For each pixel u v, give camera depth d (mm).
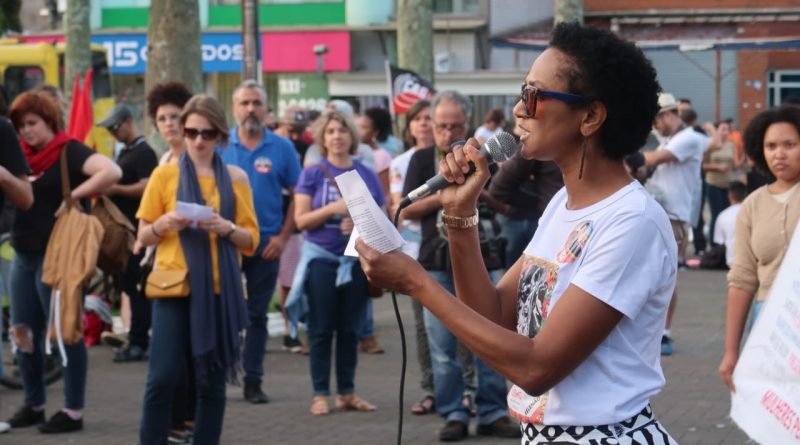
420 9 22422
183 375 7109
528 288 3240
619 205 3076
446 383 7758
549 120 3125
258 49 20094
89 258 7789
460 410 7770
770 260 5863
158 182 6906
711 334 12102
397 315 3627
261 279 9125
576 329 2996
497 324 3258
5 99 8016
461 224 3309
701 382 9586
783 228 5809
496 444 7648
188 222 6652
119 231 9797
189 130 6961
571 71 3094
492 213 7973
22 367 8125
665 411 8508
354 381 9516
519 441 7742
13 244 7984
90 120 12266
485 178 3229
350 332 8656
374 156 10812
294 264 11281
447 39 34562
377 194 8781
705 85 36031
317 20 35281
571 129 3123
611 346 3068
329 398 9016
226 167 7086
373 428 8141
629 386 3070
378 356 11094
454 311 3023
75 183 7969
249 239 6922
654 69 3152
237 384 6938
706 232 22984
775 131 5844
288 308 8625
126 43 36094
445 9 34406
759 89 35875
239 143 9359
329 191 8547
